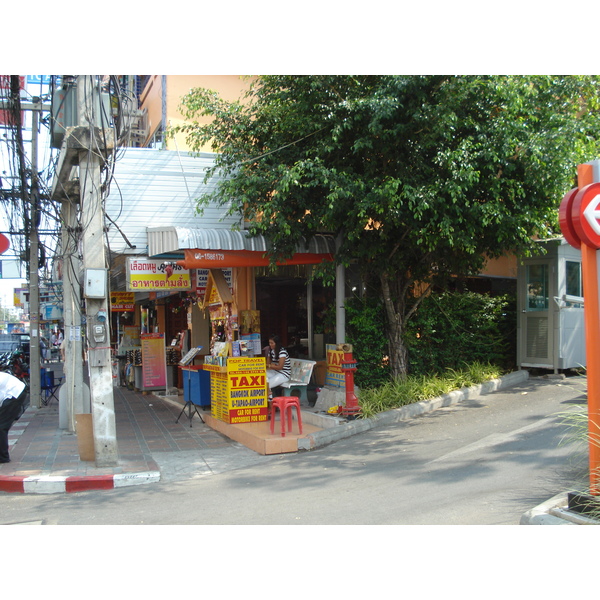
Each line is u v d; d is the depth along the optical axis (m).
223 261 9.89
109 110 8.46
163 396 15.55
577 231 4.95
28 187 11.66
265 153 10.04
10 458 8.51
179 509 6.15
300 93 9.75
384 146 9.12
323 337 12.76
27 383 16.39
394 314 11.09
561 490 5.71
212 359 10.79
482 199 9.48
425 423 9.28
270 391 10.70
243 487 6.90
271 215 9.24
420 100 8.72
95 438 7.92
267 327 12.84
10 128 10.34
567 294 11.74
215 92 11.00
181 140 13.85
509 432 8.19
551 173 9.05
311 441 8.73
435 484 6.32
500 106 9.16
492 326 12.43
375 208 8.60
